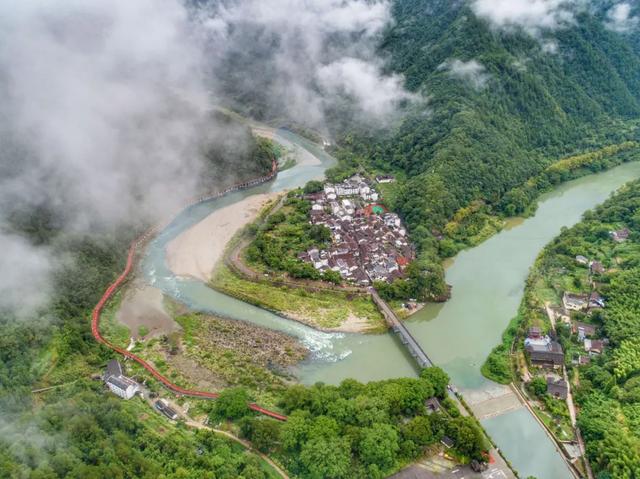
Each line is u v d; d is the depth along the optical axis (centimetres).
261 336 16525
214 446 11712
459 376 14538
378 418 11844
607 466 11094
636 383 13038
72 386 13712
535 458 11950
